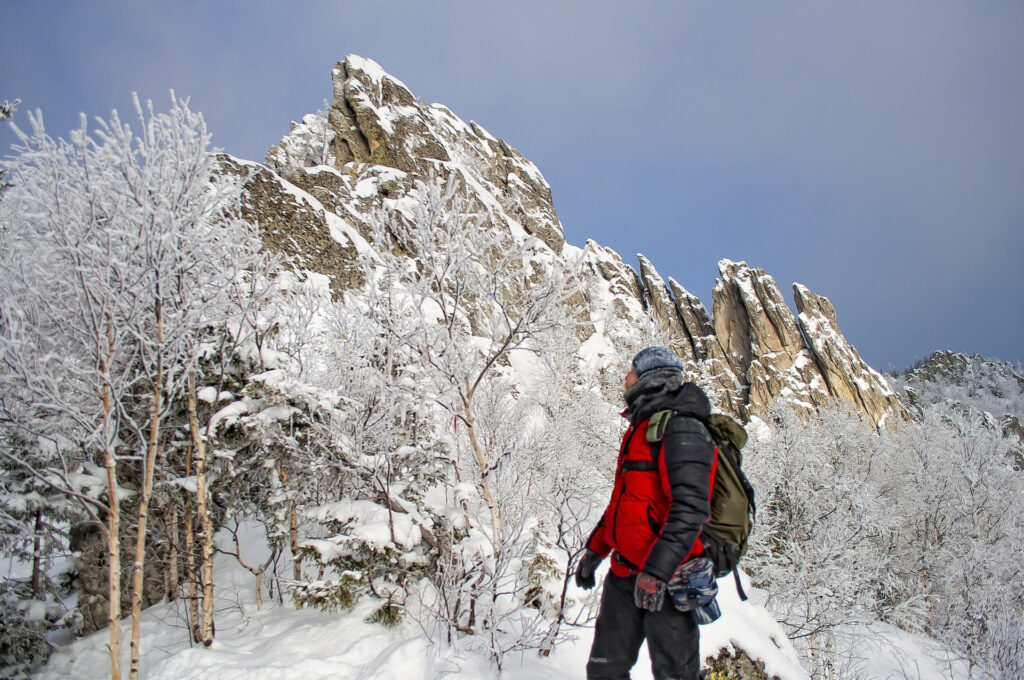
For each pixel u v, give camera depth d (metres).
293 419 4.98
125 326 3.42
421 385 4.84
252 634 4.79
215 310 4.29
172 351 3.78
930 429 18.00
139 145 3.49
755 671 4.28
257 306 5.06
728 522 2.21
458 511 4.39
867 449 18.83
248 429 4.64
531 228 45.47
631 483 2.34
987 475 16.52
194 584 4.75
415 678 3.32
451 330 4.23
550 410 8.19
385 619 4.35
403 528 4.71
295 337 6.17
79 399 3.76
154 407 3.65
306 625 4.57
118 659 3.37
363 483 5.23
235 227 4.30
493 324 4.20
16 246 3.54
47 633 5.75
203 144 3.70
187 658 3.93
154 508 5.82
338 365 6.14
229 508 5.32
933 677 12.40
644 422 2.39
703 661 4.15
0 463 5.05
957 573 14.05
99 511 5.56
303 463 5.14
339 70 38.56
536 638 3.54
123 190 3.46
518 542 4.27
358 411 5.43
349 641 4.10
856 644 11.91
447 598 3.83
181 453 5.29
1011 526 16.59
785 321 43.12
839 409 21.09
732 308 45.94
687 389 2.36
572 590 4.38
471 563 4.06
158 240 3.48
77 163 3.42
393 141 36.28
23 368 3.20
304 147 35.31
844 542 11.73
